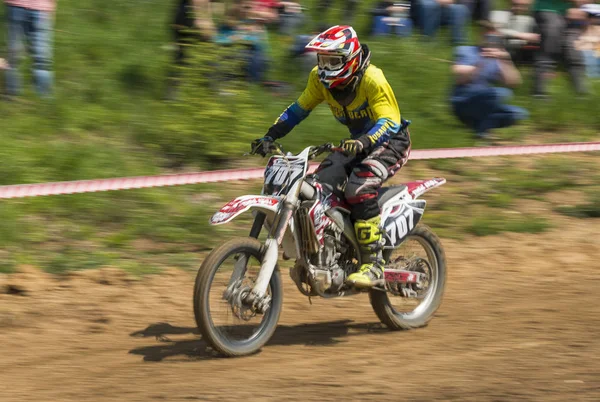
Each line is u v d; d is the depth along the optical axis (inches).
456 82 654.5
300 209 303.9
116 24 784.9
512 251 471.8
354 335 339.3
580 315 355.9
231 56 596.4
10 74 614.9
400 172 584.1
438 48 788.6
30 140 556.4
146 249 450.6
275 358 301.6
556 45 756.6
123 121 600.4
